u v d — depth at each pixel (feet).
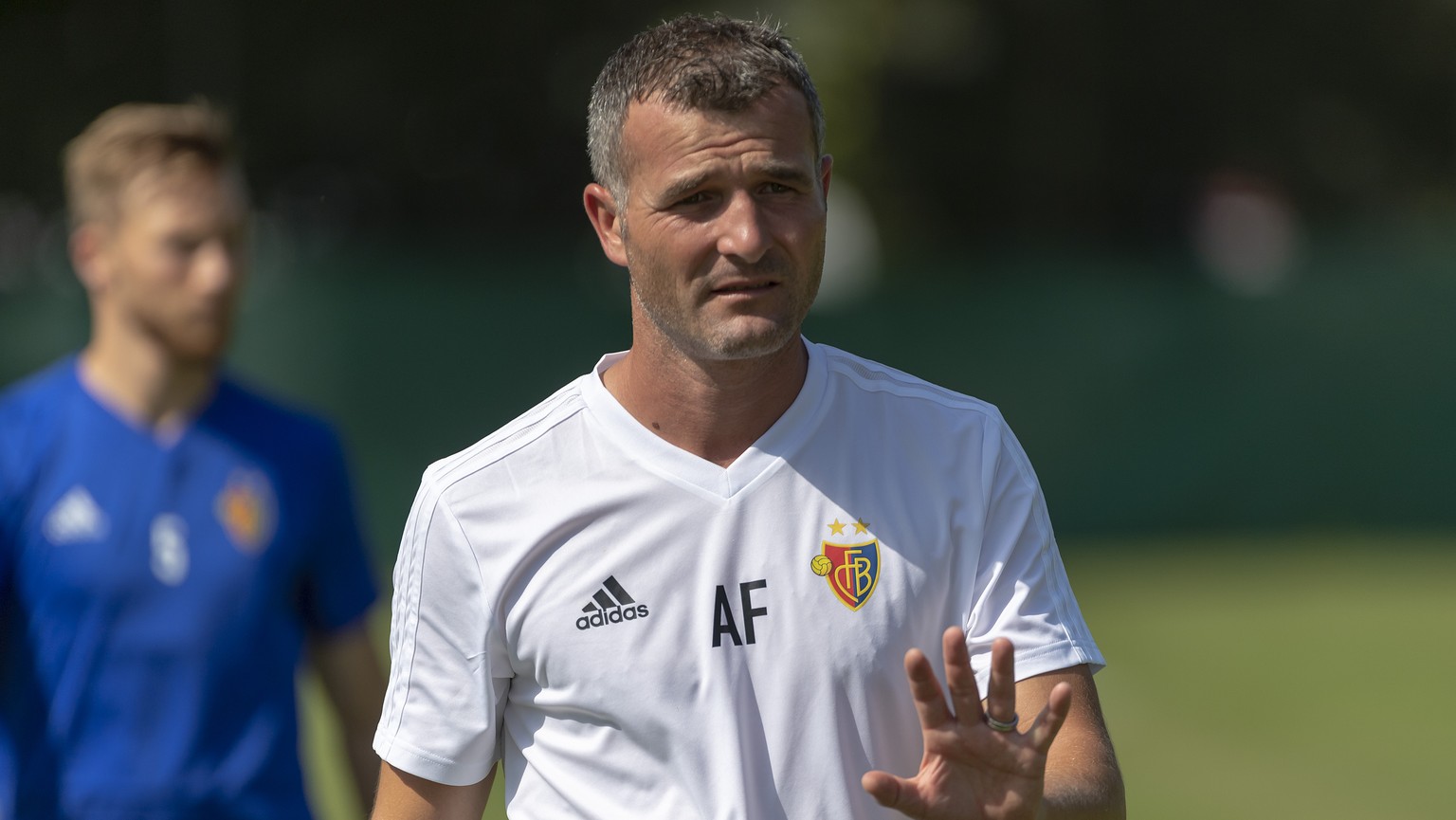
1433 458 174.91
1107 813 29.35
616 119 30.27
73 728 39.60
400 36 256.52
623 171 30.12
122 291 41.68
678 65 29.30
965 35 284.20
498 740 32.24
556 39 260.83
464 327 157.07
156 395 41.63
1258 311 172.24
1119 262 191.21
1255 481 173.27
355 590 43.57
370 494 155.02
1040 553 31.12
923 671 27.12
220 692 40.29
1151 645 122.21
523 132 262.88
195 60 245.65
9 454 40.60
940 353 169.17
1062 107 287.07
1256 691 107.34
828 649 29.63
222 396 42.47
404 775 31.99
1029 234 287.28
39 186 244.42
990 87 286.46
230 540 41.14
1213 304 171.73
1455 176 317.63
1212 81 297.94
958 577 30.55
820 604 29.84
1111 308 170.50
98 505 40.47
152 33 246.27
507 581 30.53
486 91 261.65
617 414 30.89
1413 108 310.24
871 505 30.45
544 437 31.27
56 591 39.93
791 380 30.78
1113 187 294.05
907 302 168.45
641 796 29.81
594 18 260.42
